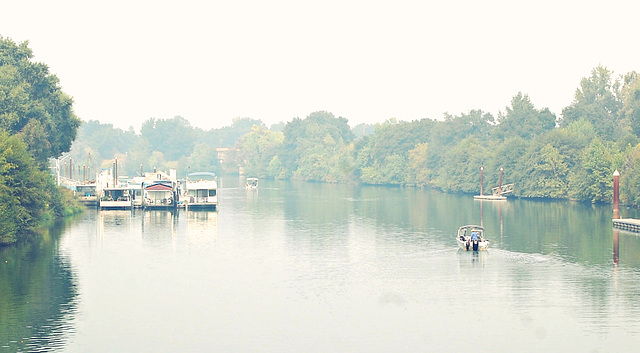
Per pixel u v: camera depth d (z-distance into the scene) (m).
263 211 159.88
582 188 169.50
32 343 55.97
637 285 74.19
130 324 61.19
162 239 109.69
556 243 103.06
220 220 139.12
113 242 105.81
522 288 73.44
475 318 62.59
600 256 91.44
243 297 70.69
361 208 167.00
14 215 100.38
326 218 142.50
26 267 84.62
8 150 99.44
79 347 55.09
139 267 85.69
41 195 107.94
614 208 124.75
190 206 160.50
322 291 73.12
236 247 101.75
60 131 145.50
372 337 57.69
